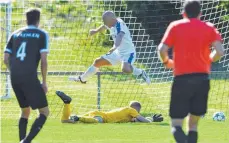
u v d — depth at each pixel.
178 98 19.70
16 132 29.05
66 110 32.47
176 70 19.77
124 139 26.94
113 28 33.72
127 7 57.59
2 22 42.38
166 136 27.84
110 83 46.41
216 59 19.86
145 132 29.12
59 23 55.47
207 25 19.81
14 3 46.34
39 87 22.02
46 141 26.28
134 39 56.25
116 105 41.19
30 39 22.16
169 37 19.73
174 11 58.59
